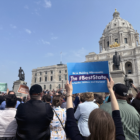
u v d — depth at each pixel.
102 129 1.90
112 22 109.12
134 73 74.38
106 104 4.34
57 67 103.50
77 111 4.89
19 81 28.56
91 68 4.43
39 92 4.16
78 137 2.55
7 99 4.90
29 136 3.51
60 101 5.39
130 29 103.44
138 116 3.85
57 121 4.94
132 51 77.94
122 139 2.49
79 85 4.29
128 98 7.21
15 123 4.65
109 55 82.12
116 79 17.55
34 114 3.67
